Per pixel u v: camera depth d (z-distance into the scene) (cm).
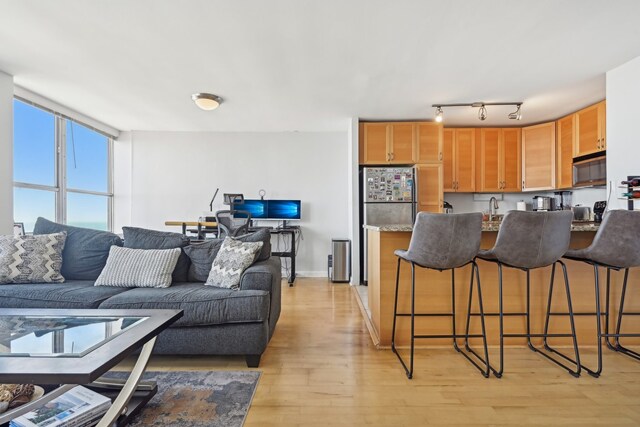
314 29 232
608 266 196
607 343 235
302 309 338
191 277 265
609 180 292
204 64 287
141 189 515
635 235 188
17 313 159
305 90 346
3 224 294
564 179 423
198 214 517
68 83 329
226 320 203
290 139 522
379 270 244
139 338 128
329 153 522
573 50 260
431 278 241
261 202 502
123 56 272
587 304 240
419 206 445
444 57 272
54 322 150
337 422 152
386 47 257
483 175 471
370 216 436
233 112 422
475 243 197
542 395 174
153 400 168
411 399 171
